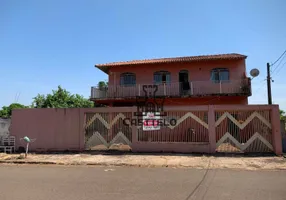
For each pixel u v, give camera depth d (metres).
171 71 21.86
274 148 11.71
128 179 7.27
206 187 6.29
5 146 13.21
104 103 23.20
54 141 13.41
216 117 12.28
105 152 12.62
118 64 21.98
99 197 5.45
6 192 5.91
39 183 6.80
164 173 8.18
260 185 6.50
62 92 31.69
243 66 20.86
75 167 9.51
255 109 11.95
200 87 20.53
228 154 11.73
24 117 13.84
